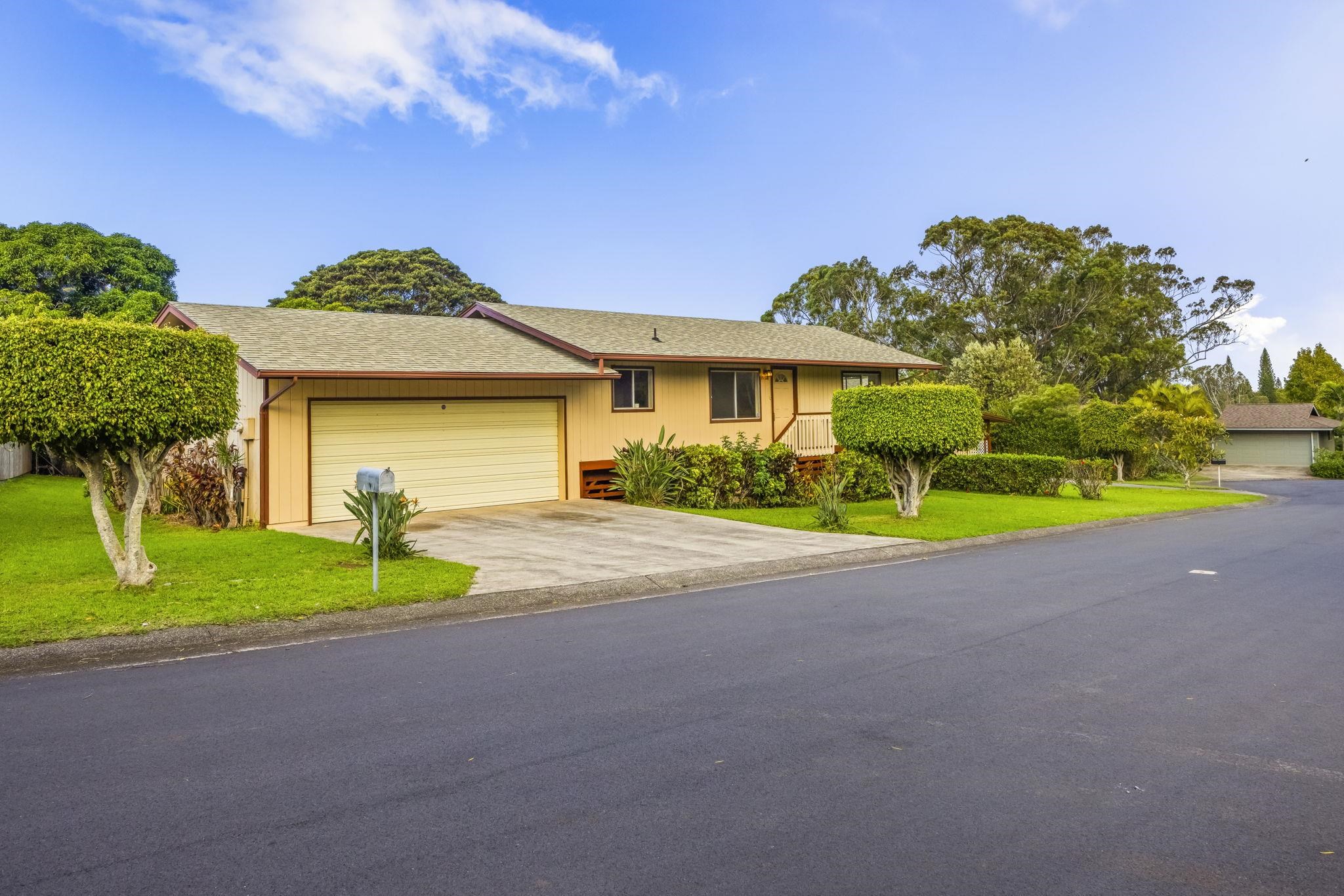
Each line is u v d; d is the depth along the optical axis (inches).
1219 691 215.0
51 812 141.1
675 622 299.0
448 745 173.8
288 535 505.0
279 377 529.7
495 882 118.2
